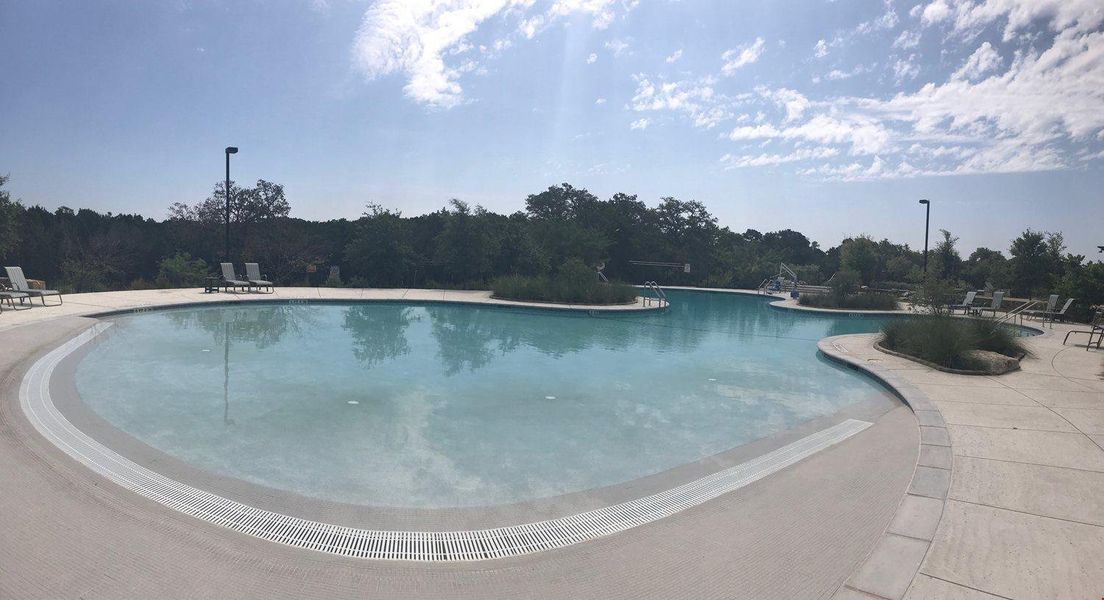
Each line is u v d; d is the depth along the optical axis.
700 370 9.16
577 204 35.75
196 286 19.02
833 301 19.80
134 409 6.08
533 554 3.35
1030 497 3.83
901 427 5.83
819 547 3.33
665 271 32.44
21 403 5.78
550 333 12.79
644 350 10.95
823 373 9.02
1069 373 8.26
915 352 9.66
